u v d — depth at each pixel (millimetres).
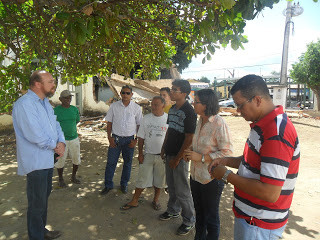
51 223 3449
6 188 4543
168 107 5473
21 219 3523
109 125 4406
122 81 10852
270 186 1449
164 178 3770
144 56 4840
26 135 2604
